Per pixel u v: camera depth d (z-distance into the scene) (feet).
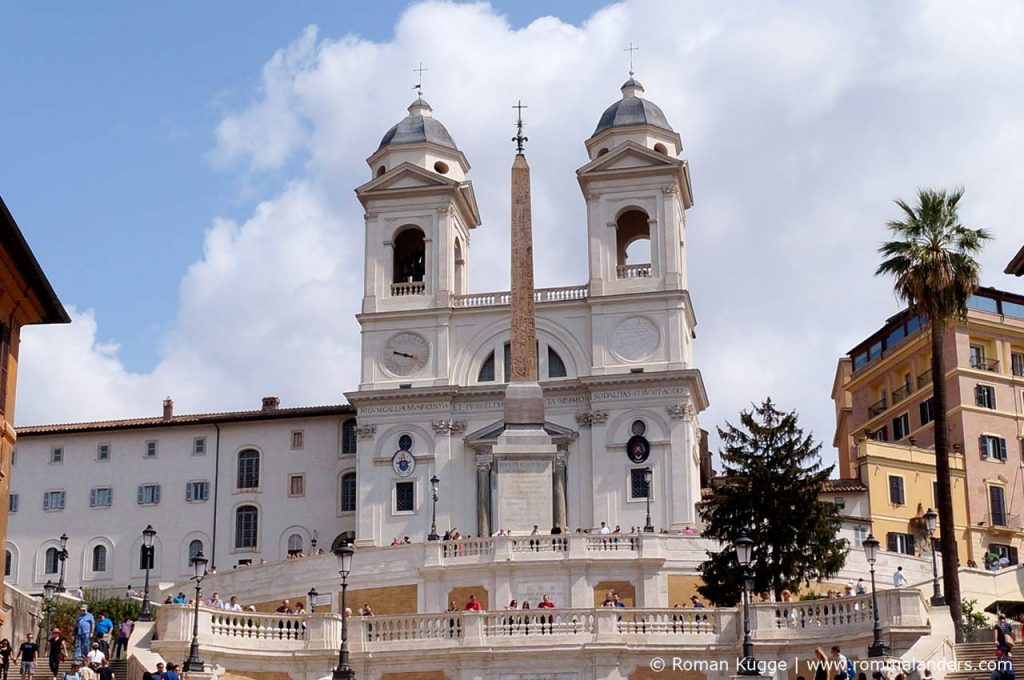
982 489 291.38
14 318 152.35
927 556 262.47
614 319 274.16
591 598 206.28
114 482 296.10
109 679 138.41
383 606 210.18
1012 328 304.71
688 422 266.36
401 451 272.51
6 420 150.92
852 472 337.93
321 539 287.69
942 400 182.29
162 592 226.99
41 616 185.68
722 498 203.10
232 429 295.48
